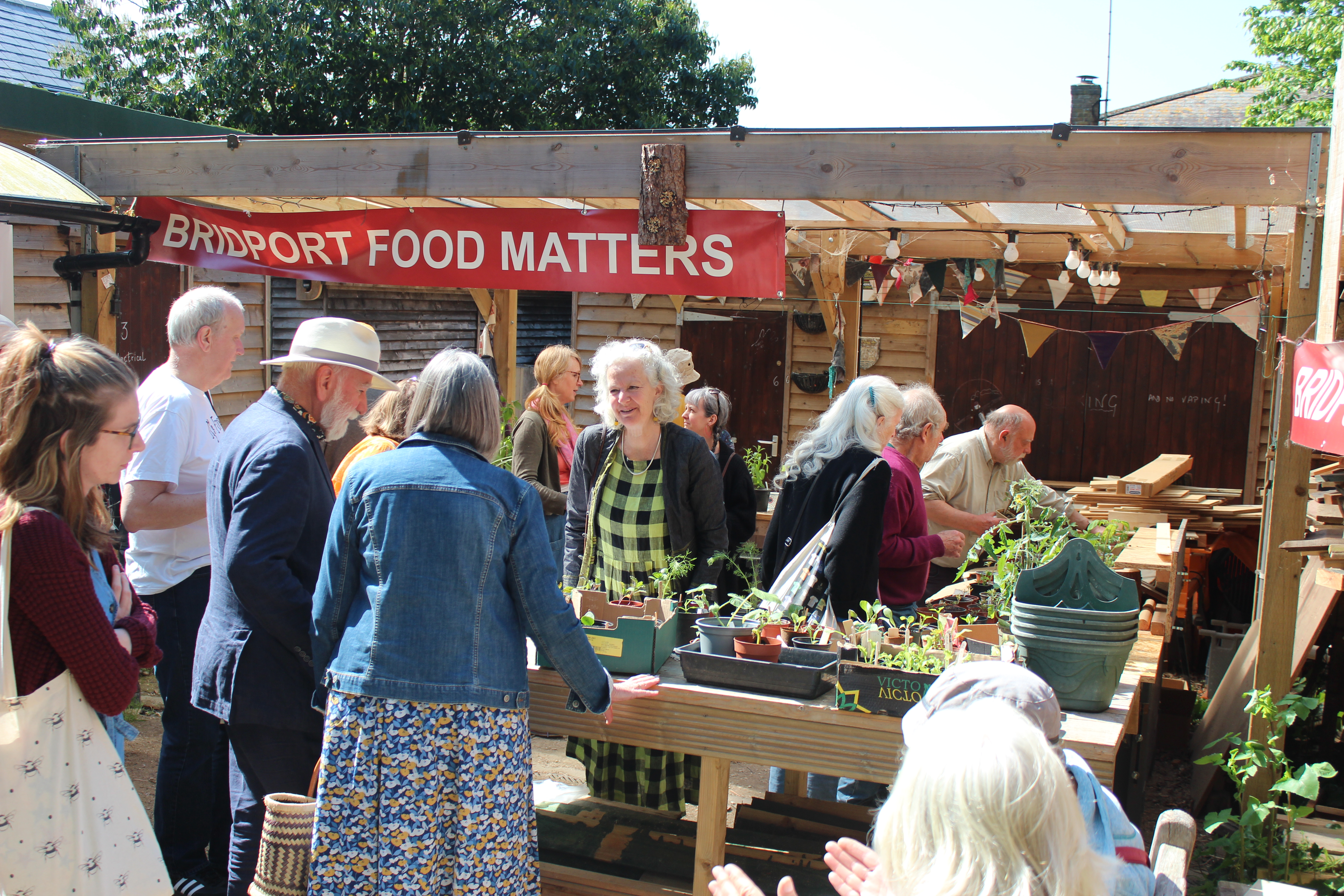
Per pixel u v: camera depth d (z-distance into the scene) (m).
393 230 5.25
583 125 20.30
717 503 3.70
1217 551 7.14
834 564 3.24
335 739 2.36
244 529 2.64
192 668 3.36
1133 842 1.85
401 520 2.39
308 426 2.91
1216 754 3.93
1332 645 5.18
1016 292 9.18
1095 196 4.00
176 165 5.21
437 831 2.33
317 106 18.50
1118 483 7.09
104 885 2.30
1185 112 22.03
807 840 3.30
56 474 2.26
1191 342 8.80
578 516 3.84
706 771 2.78
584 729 2.86
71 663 2.22
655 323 9.88
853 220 6.72
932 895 1.33
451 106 19.17
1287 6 17.19
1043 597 2.78
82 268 5.40
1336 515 4.04
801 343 9.53
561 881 3.04
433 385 2.52
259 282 8.86
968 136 4.14
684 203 4.52
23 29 16.73
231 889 2.88
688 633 3.15
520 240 4.96
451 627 2.37
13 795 2.19
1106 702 2.69
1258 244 6.98
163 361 7.84
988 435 5.05
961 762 1.37
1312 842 3.71
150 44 18.48
